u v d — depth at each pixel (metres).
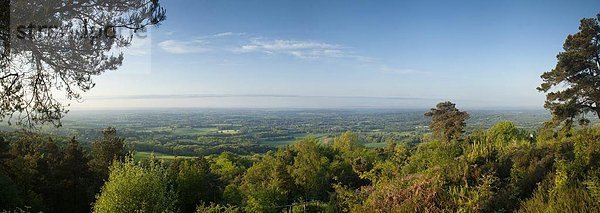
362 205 11.31
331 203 13.58
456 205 8.91
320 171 42.03
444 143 14.47
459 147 13.70
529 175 9.63
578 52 22.75
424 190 9.98
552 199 7.69
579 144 10.20
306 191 40.41
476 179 9.92
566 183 8.20
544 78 24.69
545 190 8.54
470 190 9.41
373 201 10.69
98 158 36.72
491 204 8.61
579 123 22.69
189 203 32.75
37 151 28.45
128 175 19.25
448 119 40.03
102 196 19.34
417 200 9.58
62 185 28.72
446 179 10.43
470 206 8.55
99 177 34.59
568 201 7.22
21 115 6.38
